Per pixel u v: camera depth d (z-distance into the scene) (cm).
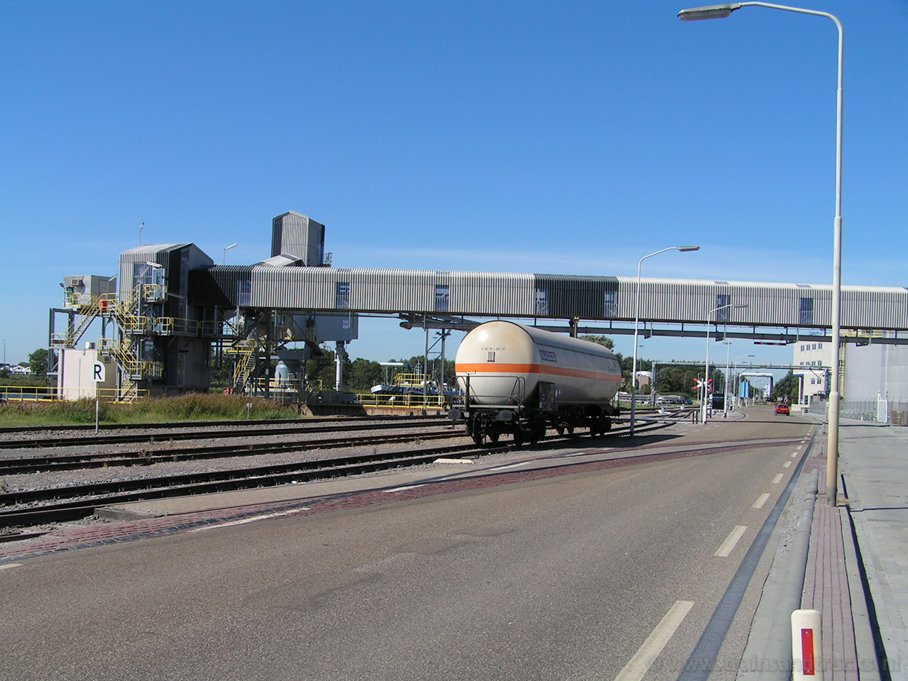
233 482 1433
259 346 5225
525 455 2323
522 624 613
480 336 2645
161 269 4772
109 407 3559
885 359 7450
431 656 535
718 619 637
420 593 696
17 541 945
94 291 5084
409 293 4988
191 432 2805
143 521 1064
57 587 701
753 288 5069
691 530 1059
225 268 5078
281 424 3600
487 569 794
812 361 12850
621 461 2167
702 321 5097
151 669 500
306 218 6262
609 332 5159
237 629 584
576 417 3153
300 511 1150
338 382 6538
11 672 491
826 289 5056
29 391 5450
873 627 608
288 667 508
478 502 1273
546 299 4988
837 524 1073
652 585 748
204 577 741
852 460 2328
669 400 12019
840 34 1284
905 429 4738
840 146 1277
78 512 1136
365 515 1121
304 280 5009
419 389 7369
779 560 868
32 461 1784
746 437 3684
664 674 513
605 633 596
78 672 493
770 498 1426
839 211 1280
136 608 636
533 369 2600
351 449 2350
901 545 941
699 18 1372
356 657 530
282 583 722
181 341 4962
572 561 843
